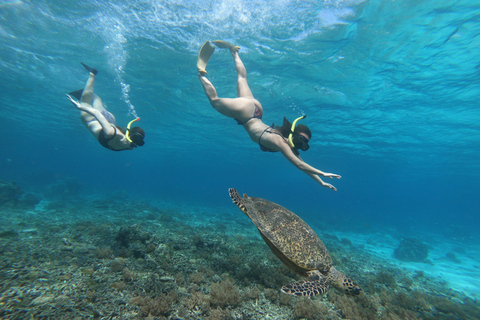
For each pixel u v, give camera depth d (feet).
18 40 40.63
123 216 47.91
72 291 13.91
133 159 249.34
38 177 112.16
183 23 33.50
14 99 74.13
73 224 34.65
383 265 38.29
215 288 16.44
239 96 12.96
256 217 9.80
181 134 100.42
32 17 34.94
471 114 48.39
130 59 44.16
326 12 28.99
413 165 111.45
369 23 29.76
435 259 52.90
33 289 13.47
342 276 8.80
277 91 50.83
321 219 102.42
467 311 22.07
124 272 17.11
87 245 23.38
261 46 36.60
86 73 51.39
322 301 18.61
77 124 97.40
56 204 53.83
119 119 84.79
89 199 77.25
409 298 22.30
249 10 29.89
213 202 152.66
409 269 39.91
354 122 61.67
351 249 49.75
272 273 21.43
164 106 68.18
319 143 84.69
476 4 24.94
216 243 30.55
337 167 132.46
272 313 15.69
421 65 35.83
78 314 11.87
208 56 13.17
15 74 54.44
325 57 37.37
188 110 69.05
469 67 34.27
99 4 31.55
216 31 34.42
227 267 22.54
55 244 22.35
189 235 35.19
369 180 198.49
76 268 17.21
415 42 31.58
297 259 8.80
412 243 53.98
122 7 31.68
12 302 11.94
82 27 36.55
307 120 64.49
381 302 21.25
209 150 131.54
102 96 63.05
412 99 45.96
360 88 44.98
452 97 42.98
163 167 315.99
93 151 206.90
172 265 21.03
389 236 87.86
